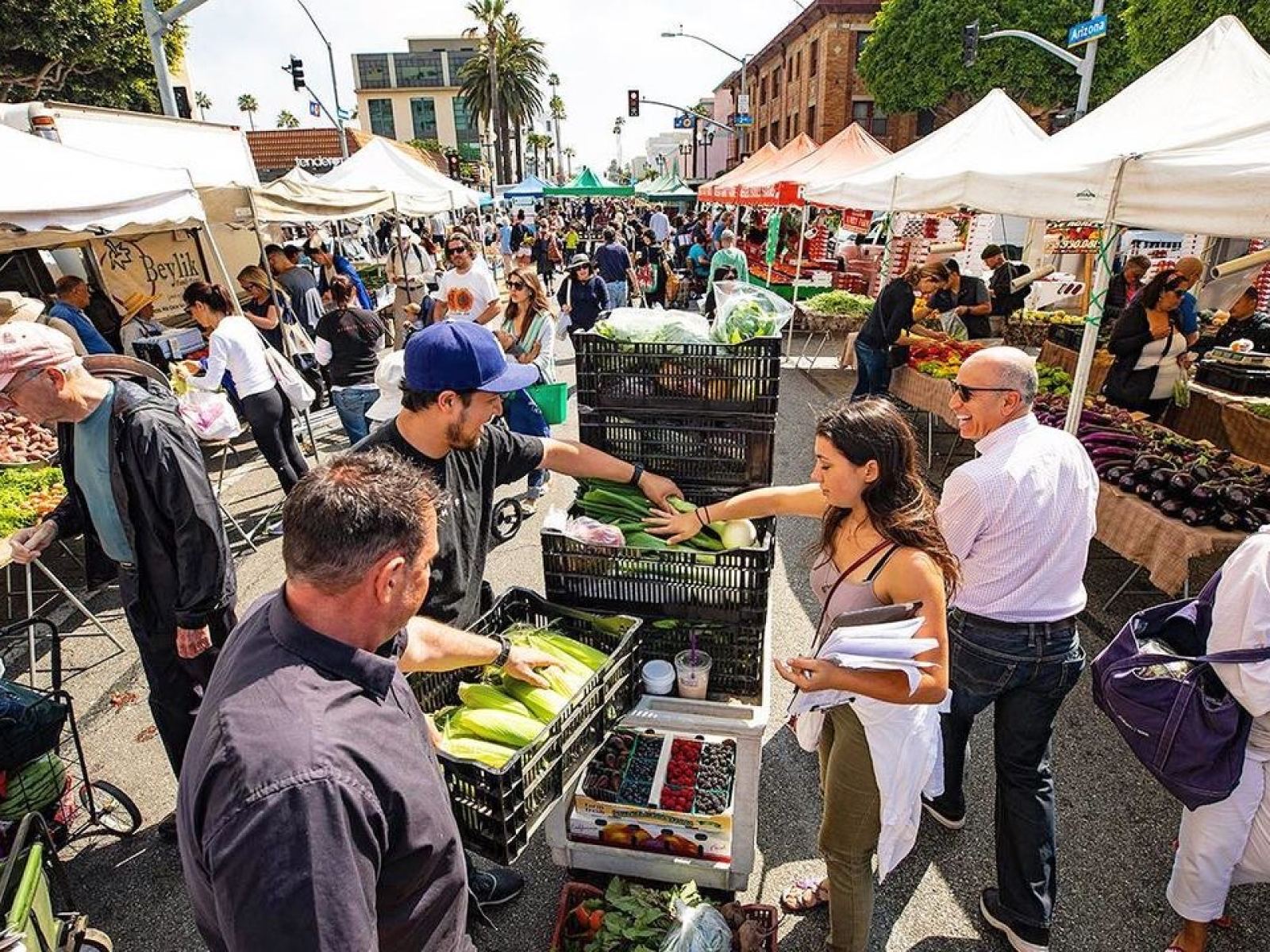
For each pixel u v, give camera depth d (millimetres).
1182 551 3543
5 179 4156
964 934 2383
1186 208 3498
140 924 2490
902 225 13156
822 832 2049
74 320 6305
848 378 9828
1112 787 3033
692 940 1960
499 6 45750
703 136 51625
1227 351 6027
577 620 2121
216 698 1062
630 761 2389
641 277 14672
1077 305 10594
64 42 15820
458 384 1821
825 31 30203
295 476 5609
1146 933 2395
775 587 4570
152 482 2285
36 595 4641
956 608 2199
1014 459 2049
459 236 8242
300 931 897
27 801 2480
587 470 2354
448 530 1985
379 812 1009
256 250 11195
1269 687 1868
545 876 2602
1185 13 12617
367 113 77688
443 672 1956
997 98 7695
